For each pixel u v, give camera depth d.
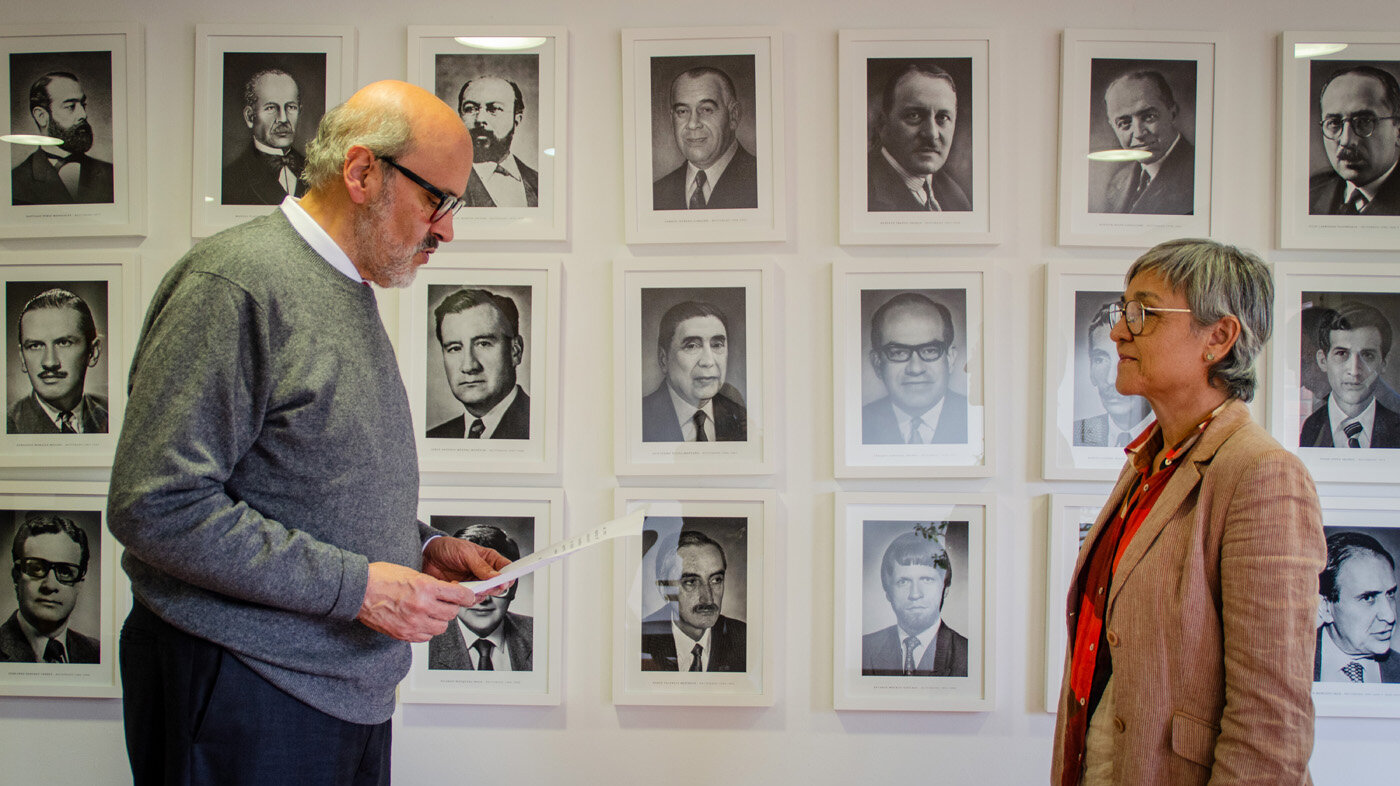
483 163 1.90
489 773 1.91
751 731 1.90
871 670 1.89
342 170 1.21
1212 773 1.08
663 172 1.90
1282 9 1.89
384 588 1.16
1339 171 1.88
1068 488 1.90
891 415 1.89
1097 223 1.89
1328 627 1.87
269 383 1.13
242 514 1.10
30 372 1.91
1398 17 1.89
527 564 1.29
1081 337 1.88
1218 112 1.88
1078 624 1.37
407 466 1.30
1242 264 1.20
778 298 1.91
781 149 1.88
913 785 1.90
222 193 1.90
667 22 1.91
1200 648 1.12
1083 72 1.88
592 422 1.92
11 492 1.91
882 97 1.89
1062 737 1.37
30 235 1.89
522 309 1.90
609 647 1.92
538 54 1.90
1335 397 1.87
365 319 1.25
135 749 1.17
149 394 1.06
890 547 1.89
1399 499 1.87
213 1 1.91
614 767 1.91
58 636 1.91
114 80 1.90
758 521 1.89
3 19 1.91
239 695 1.14
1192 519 1.16
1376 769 1.87
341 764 1.24
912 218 1.89
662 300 1.90
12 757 1.92
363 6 1.92
